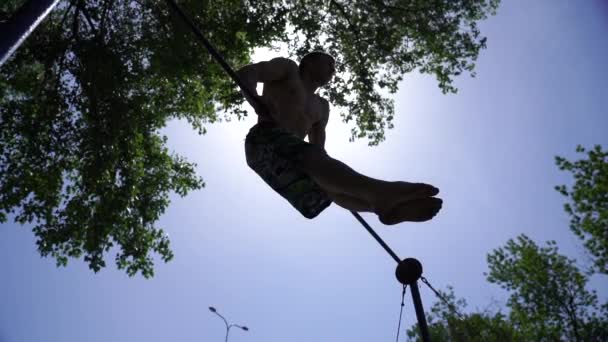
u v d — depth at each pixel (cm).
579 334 1944
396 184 227
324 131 366
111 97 1120
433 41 1316
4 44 150
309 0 1289
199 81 1184
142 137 1162
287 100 326
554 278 2012
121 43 1140
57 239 1130
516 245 2114
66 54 1152
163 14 1098
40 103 1161
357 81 1339
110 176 1135
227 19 1043
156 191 1218
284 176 269
